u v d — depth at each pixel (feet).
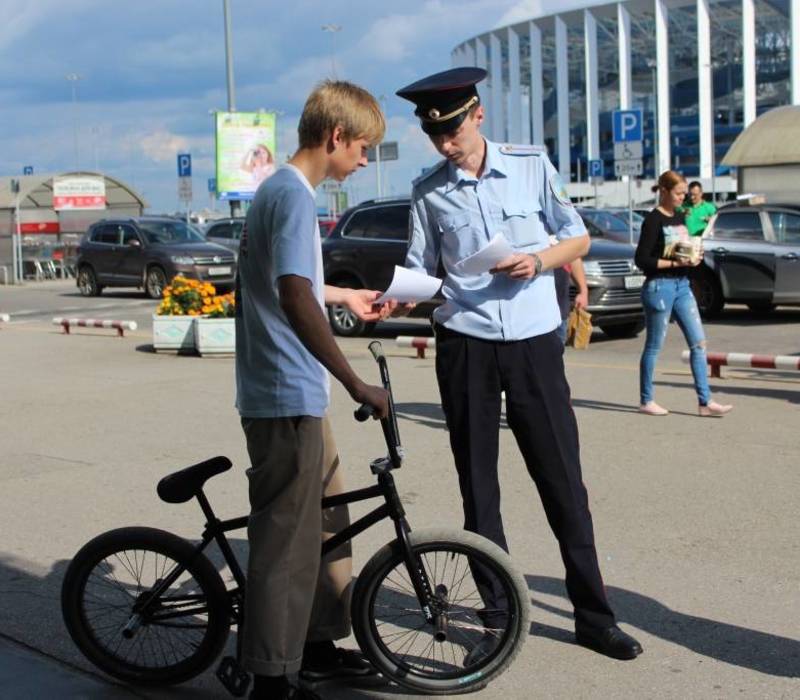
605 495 21.59
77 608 13.87
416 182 14.83
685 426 27.86
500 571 12.99
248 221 12.07
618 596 16.21
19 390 37.06
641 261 28.58
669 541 18.69
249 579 12.20
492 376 14.28
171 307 47.06
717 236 55.06
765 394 32.42
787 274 52.80
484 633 13.28
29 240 113.60
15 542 19.69
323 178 12.29
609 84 295.07
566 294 18.30
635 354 43.11
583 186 226.99
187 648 13.67
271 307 11.94
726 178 233.76
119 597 13.79
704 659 13.99
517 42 279.49
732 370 37.99
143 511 21.49
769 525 19.43
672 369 38.40
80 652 14.74
